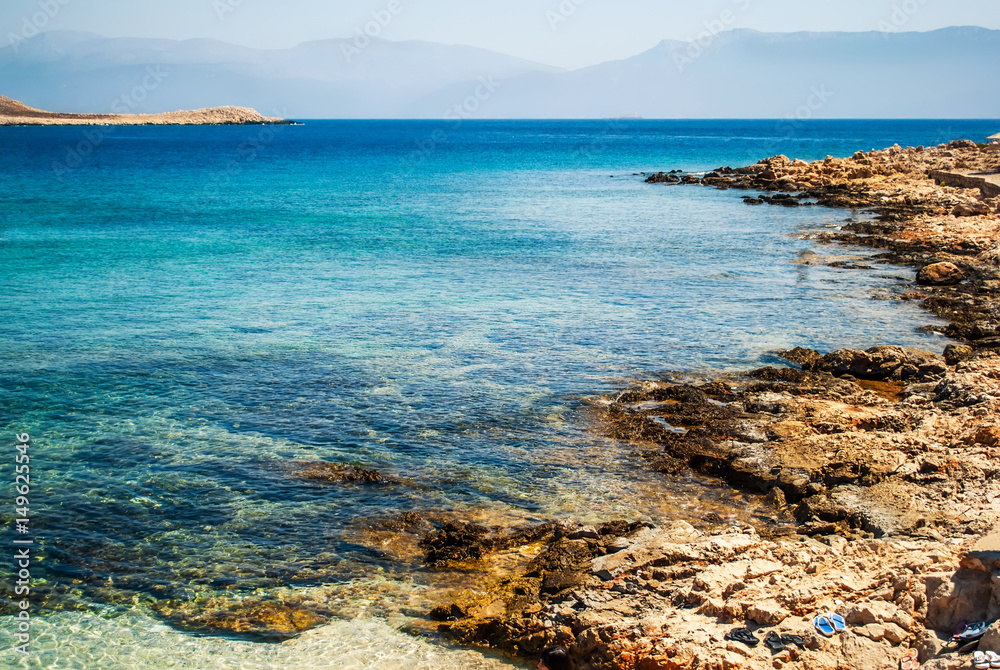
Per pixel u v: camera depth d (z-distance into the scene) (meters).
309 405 18.58
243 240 43.66
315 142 178.25
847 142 168.38
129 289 30.73
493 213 56.75
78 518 13.52
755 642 9.34
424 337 24.16
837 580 10.48
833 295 29.70
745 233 46.41
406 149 149.88
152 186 74.25
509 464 15.59
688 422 17.33
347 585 11.66
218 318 26.33
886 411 17.56
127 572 12.00
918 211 49.38
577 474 15.16
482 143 177.75
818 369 20.91
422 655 10.12
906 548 11.43
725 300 29.05
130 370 20.94
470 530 12.96
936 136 193.00
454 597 11.31
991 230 40.59
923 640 8.94
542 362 21.72
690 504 14.01
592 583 11.06
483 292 30.59
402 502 14.09
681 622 9.88
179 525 13.32
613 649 9.55
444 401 18.83
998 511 12.31
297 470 15.28
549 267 36.03
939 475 13.80
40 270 34.38
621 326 25.41
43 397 18.94
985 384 18.23
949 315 26.41
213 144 160.25
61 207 57.03
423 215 55.47
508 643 10.23
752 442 16.06
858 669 8.79
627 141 184.50
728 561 11.42
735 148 148.50
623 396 18.84
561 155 130.88
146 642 10.40
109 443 16.45
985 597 9.20
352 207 59.88
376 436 16.89
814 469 14.40
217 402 18.75
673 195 69.00
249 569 12.08
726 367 21.27
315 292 30.50
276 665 9.93
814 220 51.28
